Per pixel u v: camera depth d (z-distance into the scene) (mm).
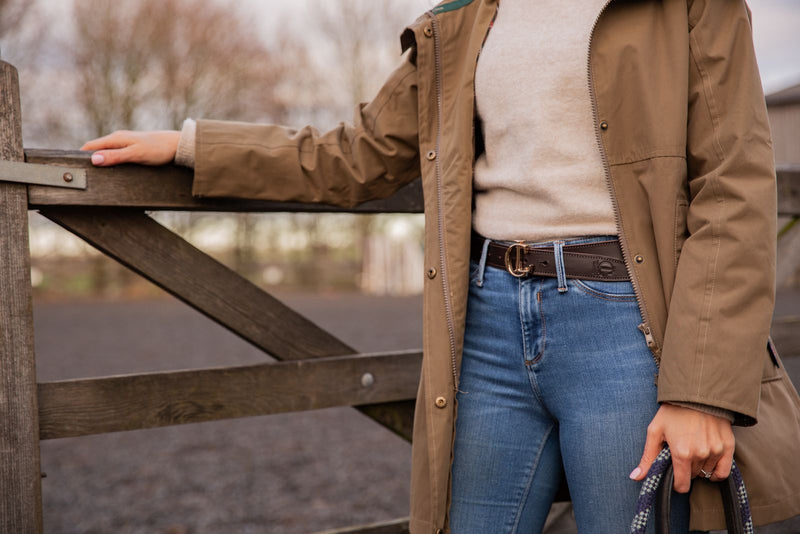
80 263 15586
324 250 18672
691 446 963
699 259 986
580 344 1080
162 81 15023
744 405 946
